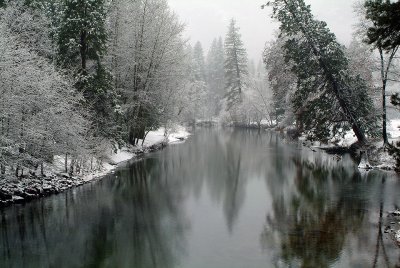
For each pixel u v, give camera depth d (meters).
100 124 25.53
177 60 36.38
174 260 10.80
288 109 46.25
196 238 12.57
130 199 17.66
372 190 18.66
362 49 28.47
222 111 86.00
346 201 16.70
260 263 10.50
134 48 32.31
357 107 29.75
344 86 30.00
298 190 19.16
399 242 11.70
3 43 16.20
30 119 17.58
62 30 23.91
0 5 23.45
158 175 23.64
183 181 21.86
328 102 30.62
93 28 23.94
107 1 30.02
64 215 15.11
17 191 17.02
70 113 19.86
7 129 16.39
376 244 11.62
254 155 32.53
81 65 25.22
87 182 21.38
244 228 13.48
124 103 32.97
